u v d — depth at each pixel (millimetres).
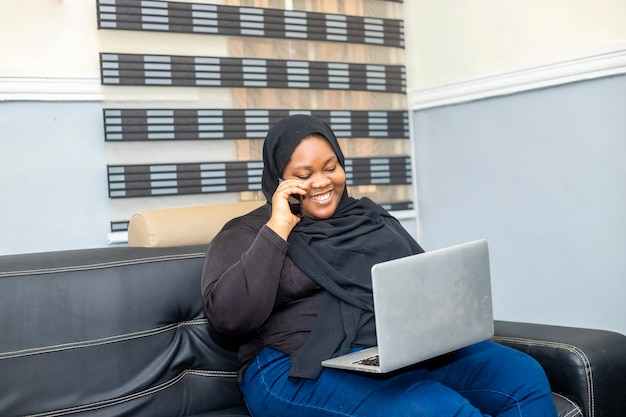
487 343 1425
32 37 1916
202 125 2133
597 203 1989
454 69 2424
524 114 2180
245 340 1495
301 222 1539
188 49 2121
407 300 1143
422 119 2564
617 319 1960
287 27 2283
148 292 1489
